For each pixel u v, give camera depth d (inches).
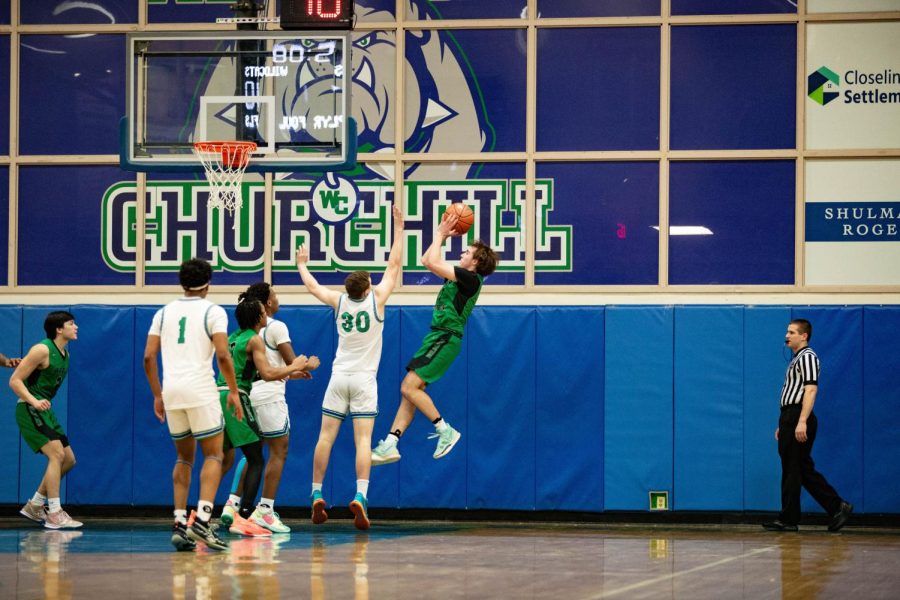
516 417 543.8
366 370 455.2
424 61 567.5
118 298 572.4
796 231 548.1
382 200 566.9
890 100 548.1
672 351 541.3
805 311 538.3
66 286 575.5
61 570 323.0
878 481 528.4
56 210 577.9
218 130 525.7
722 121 553.9
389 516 549.0
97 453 555.5
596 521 542.6
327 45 522.3
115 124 578.2
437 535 459.5
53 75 579.8
